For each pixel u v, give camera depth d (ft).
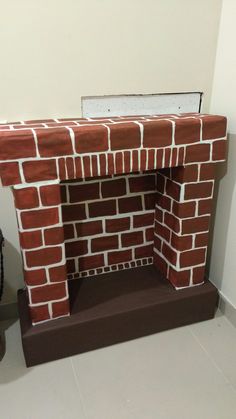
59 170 3.60
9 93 3.97
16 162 3.42
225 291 5.15
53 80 4.06
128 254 5.20
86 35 3.98
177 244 4.56
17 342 4.67
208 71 4.63
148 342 4.65
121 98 4.42
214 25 4.38
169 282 4.95
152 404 3.81
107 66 4.20
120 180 4.69
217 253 5.20
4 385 4.03
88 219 4.74
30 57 3.88
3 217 4.50
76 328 4.26
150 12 4.09
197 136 3.99
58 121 4.08
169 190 4.54
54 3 3.74
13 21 3.68
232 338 4.74
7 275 4.84
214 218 5.13
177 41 4.33
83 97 4.26
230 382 4.08
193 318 4.93
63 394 3.92
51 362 4.34
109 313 4.37
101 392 3.95
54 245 3.92
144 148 3.83
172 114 4.63
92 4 3.86
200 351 4.51
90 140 3.58
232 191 4.63
